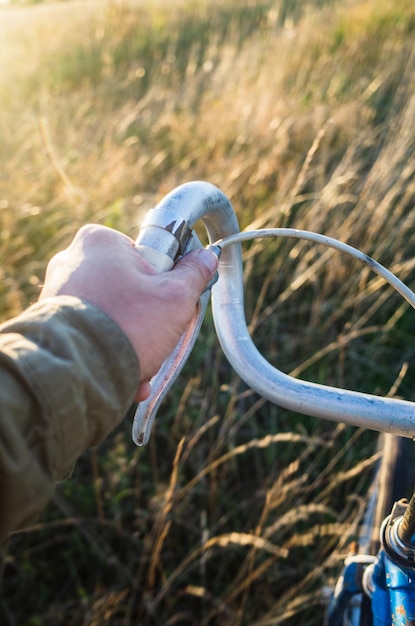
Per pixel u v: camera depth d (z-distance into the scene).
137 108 3.83
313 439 1.80
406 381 2.33
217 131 3.54
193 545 1.78
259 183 2.99
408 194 2.65
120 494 1.78
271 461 1.96
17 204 2.86
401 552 0.75
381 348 2.36
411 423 0.61
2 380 0.40
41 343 0.44
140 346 0.50
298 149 3.35
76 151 3.39
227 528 1.82
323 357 2.32
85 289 0.51
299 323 2.49
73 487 1.89
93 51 5.84
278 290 2.59
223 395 2.09
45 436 0.41
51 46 5.93
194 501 1.89
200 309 0.61
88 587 1.76
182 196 0.61
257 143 3.35
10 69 5.31
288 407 0.65
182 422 2.03
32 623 1.63
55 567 1.79
